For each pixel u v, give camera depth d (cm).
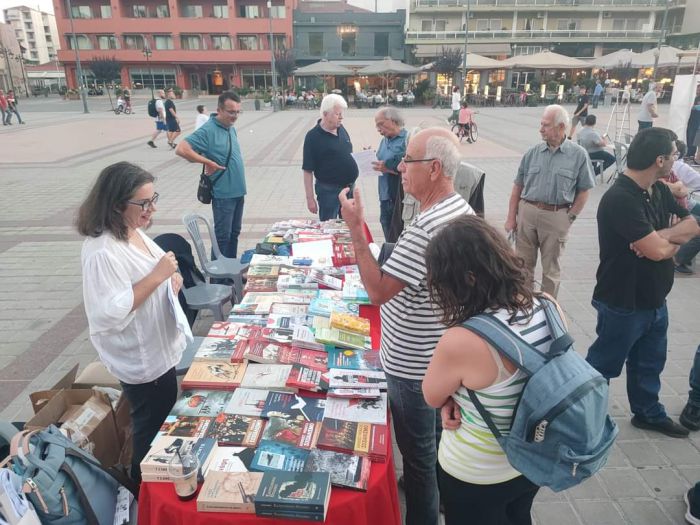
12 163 1293
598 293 289
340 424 203
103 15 4816
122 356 226
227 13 4775
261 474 177
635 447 307
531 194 430
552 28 4575
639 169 256
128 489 228
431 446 221
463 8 4475
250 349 251
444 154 199
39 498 186
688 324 454
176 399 253
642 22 4559
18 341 438
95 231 210
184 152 476
